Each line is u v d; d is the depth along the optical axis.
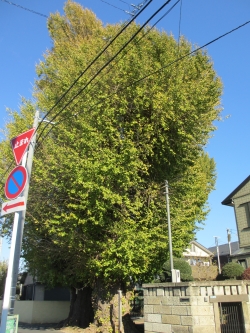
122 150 12.30
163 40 13.98
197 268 23.55
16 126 15.36
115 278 12.96
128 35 13.70
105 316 12.95
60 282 17.80
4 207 6.56
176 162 14.23
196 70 14.10
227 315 8.45
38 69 17.05
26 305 22.66
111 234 12.52
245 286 8.77
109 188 11.62
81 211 12.29
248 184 21.66
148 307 9.56
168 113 12.53
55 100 14.35
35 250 15.80
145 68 12.79
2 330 5.97
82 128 12.57
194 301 8.36
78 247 12.56
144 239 11.98
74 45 19.47
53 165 12.50
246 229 21.11
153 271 14.16
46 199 13.12
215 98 14.55
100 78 12.76
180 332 8.42
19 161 7.39
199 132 13.98
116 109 12.94
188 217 15.78
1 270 41.22
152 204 13.26
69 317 17.94
